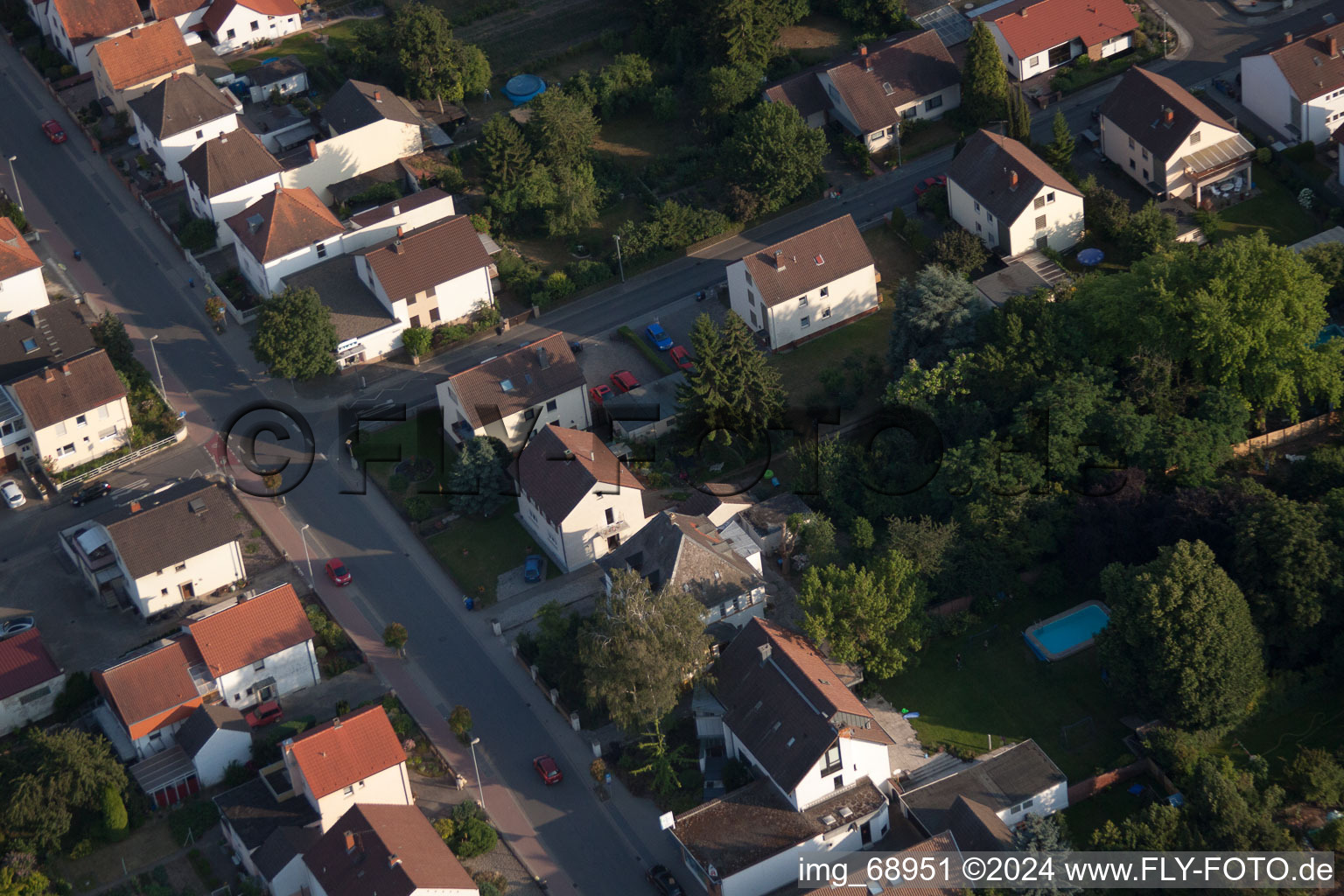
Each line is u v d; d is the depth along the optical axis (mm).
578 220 181750
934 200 178125
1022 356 150500
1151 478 143250
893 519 142250
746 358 152875
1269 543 129750
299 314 162750
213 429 163125
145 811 130125
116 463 159875
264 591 147500
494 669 139750
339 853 119500
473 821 125562
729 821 122625
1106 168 180375
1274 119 179625
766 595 141750
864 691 135125
